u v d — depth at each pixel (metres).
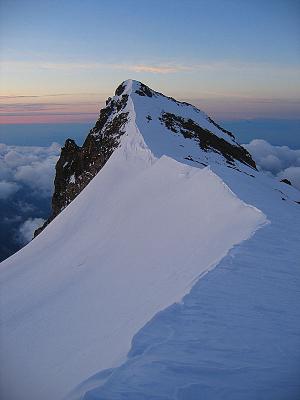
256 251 16.83
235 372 9.16
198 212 27.83
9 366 17.34
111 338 14.21
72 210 52.31
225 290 13.21
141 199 41.44
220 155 77.75
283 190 73.62
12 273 39.44
